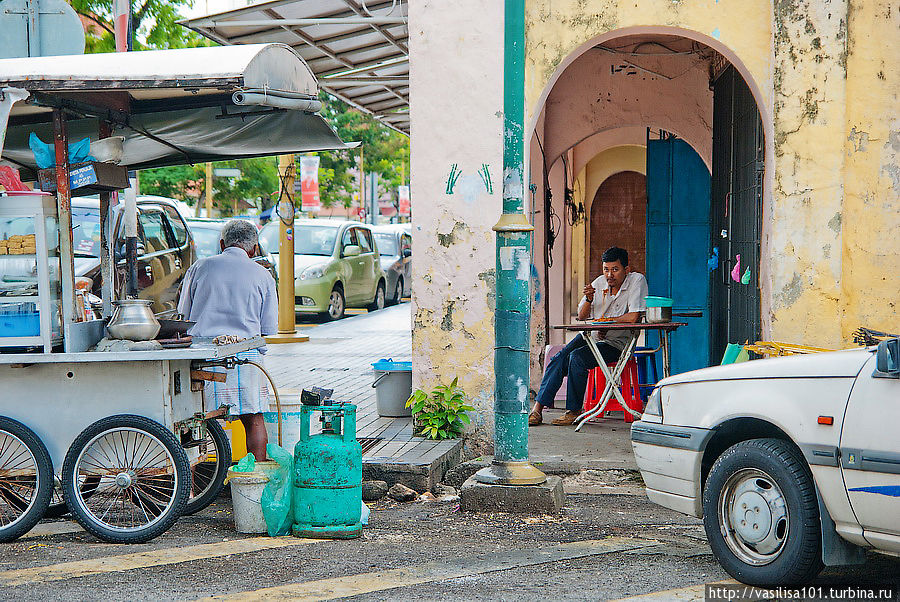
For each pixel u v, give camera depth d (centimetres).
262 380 734
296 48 1222
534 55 866
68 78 599
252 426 735
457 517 705
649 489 588
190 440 678
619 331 1025
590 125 1231
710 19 843
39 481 616
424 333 881
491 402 875
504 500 711
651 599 502
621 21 851
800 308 828
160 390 622
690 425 555
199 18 1091
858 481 468
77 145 658
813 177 823
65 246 636
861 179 823
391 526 679
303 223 2327
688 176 1252
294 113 769
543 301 1245
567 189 1568
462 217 868
